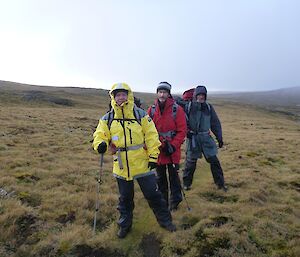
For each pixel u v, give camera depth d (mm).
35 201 3471
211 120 3957
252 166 5516
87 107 31078
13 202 3236
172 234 2779
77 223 2973
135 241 2744
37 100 29938
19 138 7383
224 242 2678
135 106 2680
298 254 2502
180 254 2572
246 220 3031
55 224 2914
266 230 2861
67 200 3443
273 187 4273
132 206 2863
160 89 3049
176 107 3098
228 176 4719
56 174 4496
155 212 2904
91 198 3537
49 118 13234
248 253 2543
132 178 2641
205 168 5465
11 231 2727
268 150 7316
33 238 2684
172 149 2996
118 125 2602
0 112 13500
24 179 4176
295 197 3920
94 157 5953
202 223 2969
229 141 9148
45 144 6930
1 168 4656
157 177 3223
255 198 3717
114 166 2719
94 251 2576
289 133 13391
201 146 3967
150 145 2607
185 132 3086
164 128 3068
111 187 4090
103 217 3102
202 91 3814
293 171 5320
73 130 9922
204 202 3607
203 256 2531
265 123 20234
